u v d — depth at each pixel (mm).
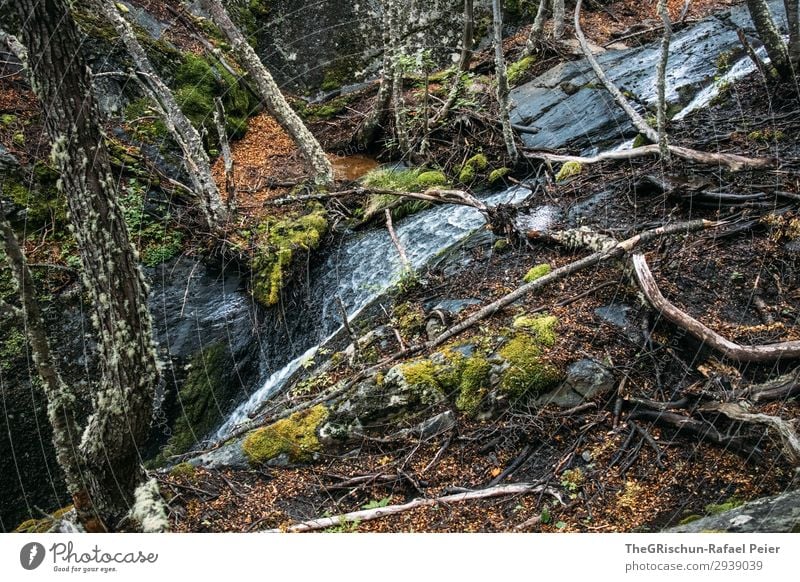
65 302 5465
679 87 6879
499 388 3645
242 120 8586
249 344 5648
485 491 3205
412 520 3152
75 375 5188
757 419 2977
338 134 8828
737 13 8055
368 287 5578
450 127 7594
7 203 5773
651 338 3693
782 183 4531
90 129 2662
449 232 5816
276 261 5992
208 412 5223
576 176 5848
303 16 9992
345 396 3922
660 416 3293
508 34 10070
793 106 5613
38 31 2486
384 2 7590
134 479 3154
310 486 3590
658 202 4957
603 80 6680
